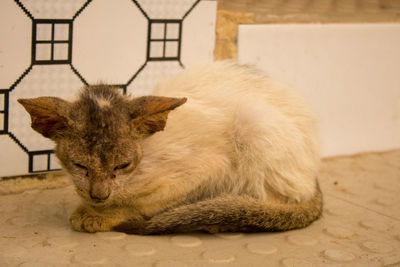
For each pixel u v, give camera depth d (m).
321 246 0.75
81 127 0.71
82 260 0.70
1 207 0.79
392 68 1.01
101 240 0.73
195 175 0.77
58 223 0.76
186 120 0.77
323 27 0.95
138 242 0.73
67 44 0.83
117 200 0.75
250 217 0.76
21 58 0.81
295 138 0.79
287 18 0.94
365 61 0.99
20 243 0.72
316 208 0.80
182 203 0.78
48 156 0.84
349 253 0.74
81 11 0.83
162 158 0.75
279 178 0.78
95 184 0.71
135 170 0.74
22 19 0.80
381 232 0.78
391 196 0.87
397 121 1.03
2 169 0.82
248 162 0.78
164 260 0.71
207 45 0.90
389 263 0.73
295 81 0.95
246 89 0.82
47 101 0.70
